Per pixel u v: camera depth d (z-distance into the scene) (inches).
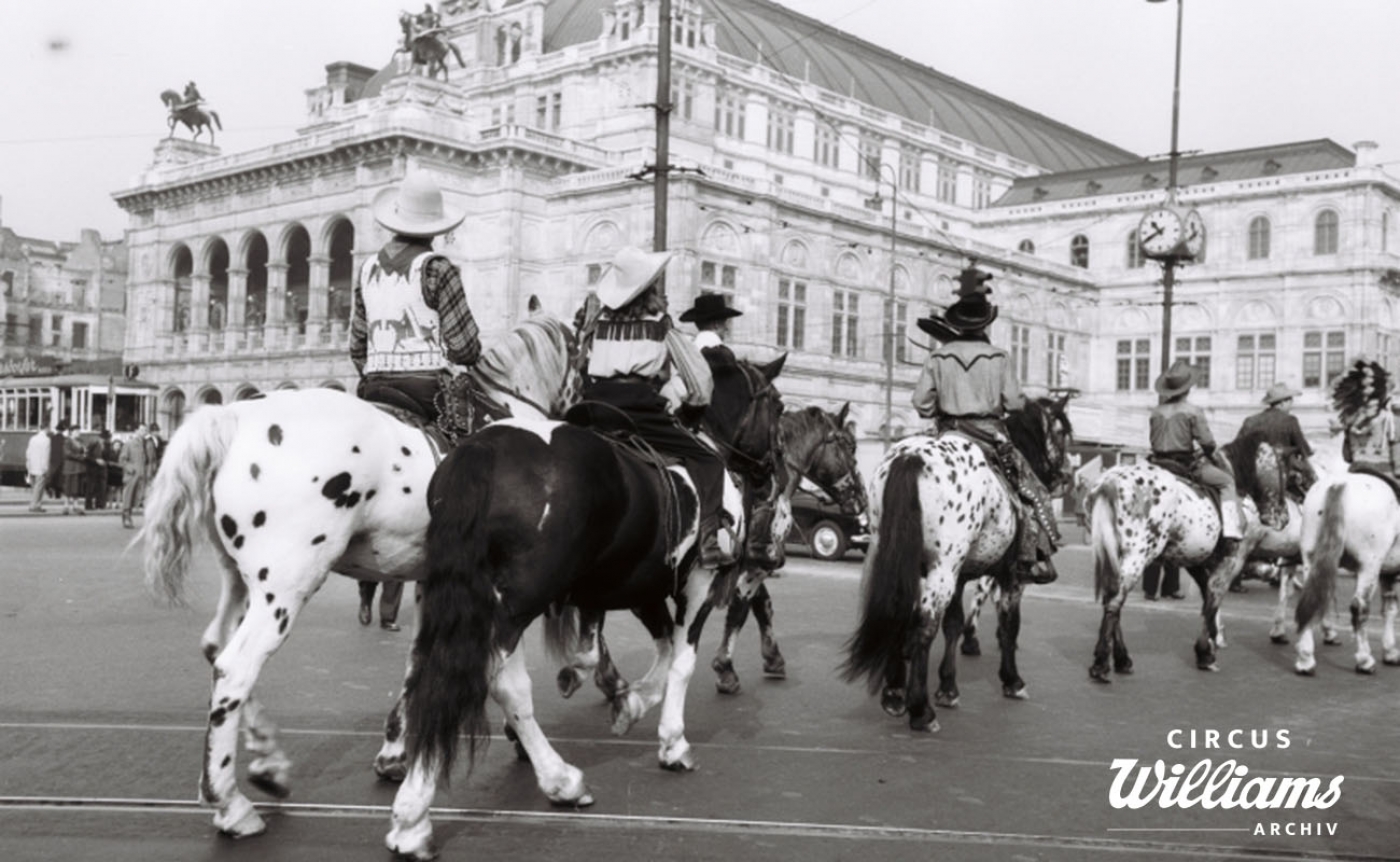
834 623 538.9
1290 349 2947.8
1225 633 546.3
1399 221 3029.0
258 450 212.5
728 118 2817.4
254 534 211.2
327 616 513.0
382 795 240.1
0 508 1362.0
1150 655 469.7
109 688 343.6
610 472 226.1
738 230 2165.4
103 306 4520.2
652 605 281.1
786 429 392.5
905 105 3513.8
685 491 251.3
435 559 198.5
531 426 222.5
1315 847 231.3
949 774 273.9
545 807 237.0
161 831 214.2
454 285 251.0
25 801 229.1
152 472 1109.7
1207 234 3075.8
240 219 2586.1
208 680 358.9
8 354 4180.6
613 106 2714.1
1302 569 690.8
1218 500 428.1
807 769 273.7
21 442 1849.2
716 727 316.8
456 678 194.4
